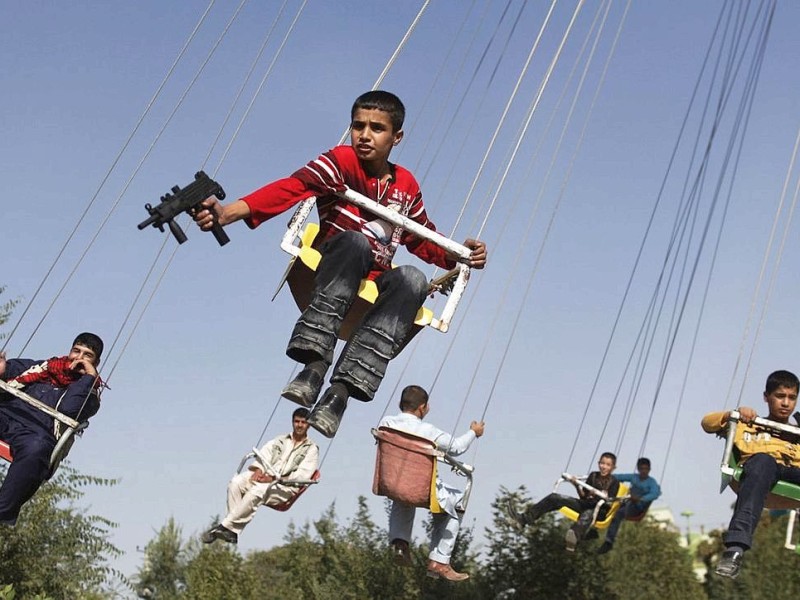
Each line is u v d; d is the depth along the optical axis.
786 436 7.48
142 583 27.83
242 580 20.69
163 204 4.90
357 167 5.68
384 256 5.73
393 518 9.48
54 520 16.38
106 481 16.64
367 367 5.43
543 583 18.80
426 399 9.09
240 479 8.61
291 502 8.70
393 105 5.68
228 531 8.54
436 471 8.78
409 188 5.88
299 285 5.76
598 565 19.39
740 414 7.40
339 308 5.39
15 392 7.03
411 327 5.79
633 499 15.16
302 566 19.64
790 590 22.34
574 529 14.20
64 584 15.97
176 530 28.56
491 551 19.11
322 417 5.27
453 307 5.77
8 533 15.81
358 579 18.47
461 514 9.14
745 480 7.34
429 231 5.71
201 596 20.39
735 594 22.73
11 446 7.17
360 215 5.70
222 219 5.07
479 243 5.82
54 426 7.25
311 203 5.51
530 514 14.88
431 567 9.20
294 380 5.26
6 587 11.58
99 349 7.62
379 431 8.79
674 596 22.48
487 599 18.41
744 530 7.16
